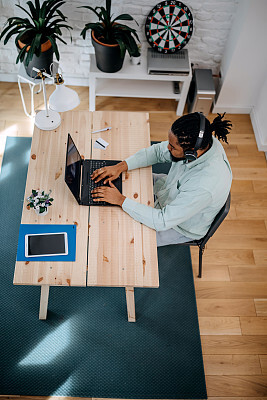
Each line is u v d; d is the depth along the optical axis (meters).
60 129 2.23
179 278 2.55
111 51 2.62
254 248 2.73
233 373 2.28
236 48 2.82
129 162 2.10
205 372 2.27
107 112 2.34
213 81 3.17
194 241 2.19
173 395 2.17
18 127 3.09
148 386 2.19
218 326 2.43
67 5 2.73
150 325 2.38
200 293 2.53
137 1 2.73
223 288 2.57
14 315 2.34
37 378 2.16
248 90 3.18
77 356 2.24
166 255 2.63
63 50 3.04
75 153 2.00
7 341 2.26
